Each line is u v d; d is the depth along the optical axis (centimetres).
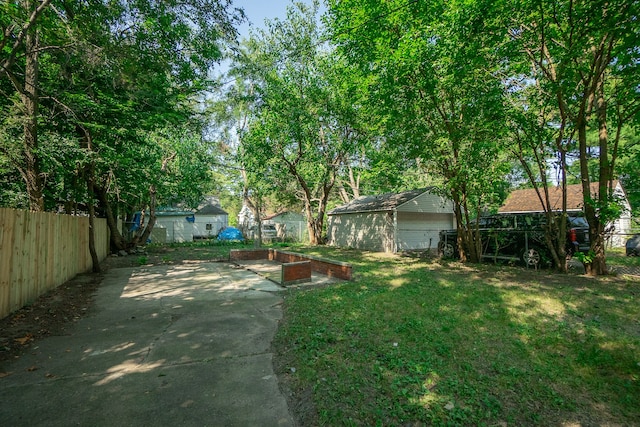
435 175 1024
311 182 2117
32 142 643
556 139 763
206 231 2753
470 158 840
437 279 728
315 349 346
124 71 612
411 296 566
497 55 718
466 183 880
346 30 930
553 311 470
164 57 647
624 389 269
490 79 783
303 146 1717
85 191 903
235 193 2736
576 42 594
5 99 701
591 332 387
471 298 545
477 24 635
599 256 725
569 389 270
